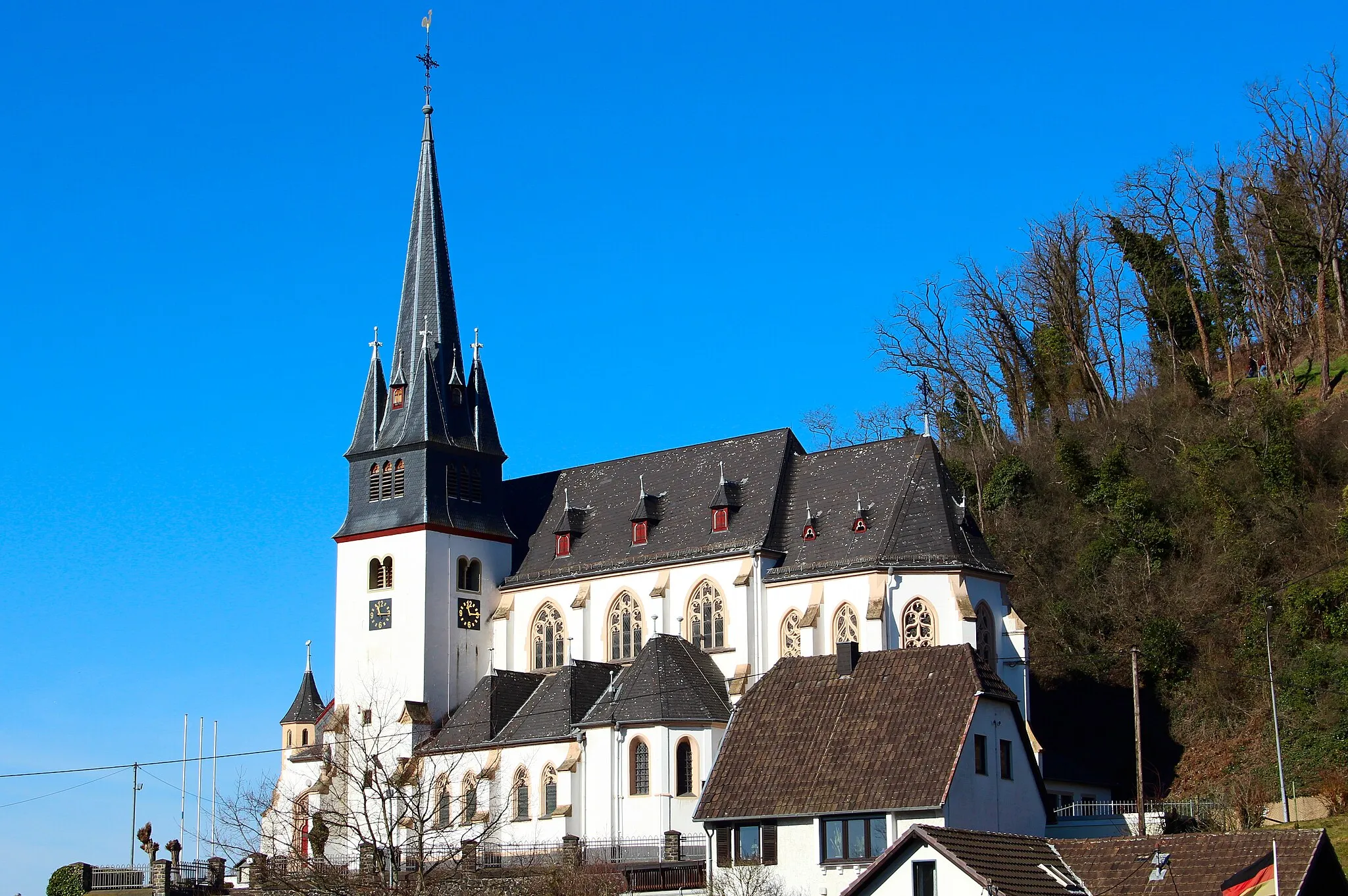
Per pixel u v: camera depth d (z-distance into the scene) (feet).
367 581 371.56
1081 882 200.23
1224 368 444.55
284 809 363.97
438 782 301.43
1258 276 440.86
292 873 234.58
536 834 315.78
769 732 246.06
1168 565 369.50
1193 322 449.48
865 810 225.76
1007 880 192.65
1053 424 440.45
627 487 376.07
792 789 233.55
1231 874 192.54
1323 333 398.42
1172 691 344.90
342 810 348.59
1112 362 459.32
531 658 369.91
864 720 240.53
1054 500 407.85
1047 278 467.52
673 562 347.15
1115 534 378.32
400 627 364.58
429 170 395.55
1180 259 453.58
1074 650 370.32
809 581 327.88
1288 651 327.06
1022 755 247.70
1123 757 338.54
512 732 330.54
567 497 386.11
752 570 334.65
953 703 236.84
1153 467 390.63
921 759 229.45
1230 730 327.88
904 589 317.22
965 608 311.06
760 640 332.60
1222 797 300.40
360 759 349.61
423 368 378.94
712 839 239.09
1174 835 205.87
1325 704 303.89
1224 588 353.10
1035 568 390.21
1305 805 286.87
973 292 479.82
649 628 349.41
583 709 325.83
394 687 362.33
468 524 373.20
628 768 309.42
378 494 375.86
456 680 364.99
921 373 485.56
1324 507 352.28
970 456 449.89
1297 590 327.88
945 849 192.75
